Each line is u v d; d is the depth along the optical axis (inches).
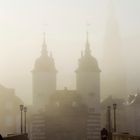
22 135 1731.1
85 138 6446.9
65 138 6402.6
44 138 6348.4
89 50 6889.8
